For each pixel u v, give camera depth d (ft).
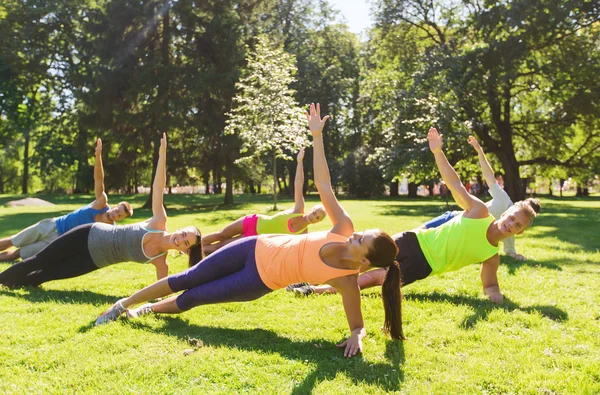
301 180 21.11
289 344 12.71
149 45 72.95
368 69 125.80
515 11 62.59
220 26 71.61
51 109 102.94
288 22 113.39
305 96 116.47
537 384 10.41
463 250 17.01
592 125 69.92
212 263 13.88
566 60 65.51
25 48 87.20
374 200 103.86
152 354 11.74
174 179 82.53
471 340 13.10
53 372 10.73
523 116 79.61
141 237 16.96
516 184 75.87
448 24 80.89
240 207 76.69
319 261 12.62
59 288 18.78
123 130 72.59
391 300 12.58
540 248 28.91
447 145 64.95
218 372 10.80
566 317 14.92
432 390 10.14
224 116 74.84
